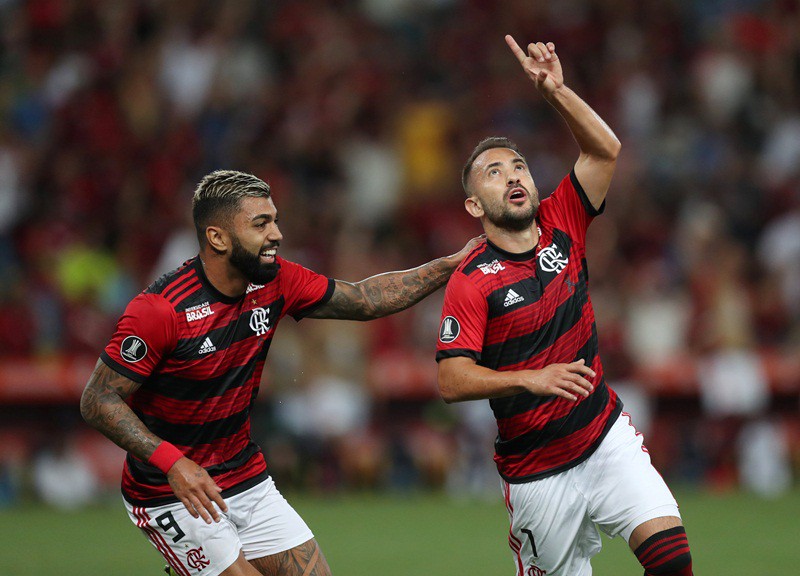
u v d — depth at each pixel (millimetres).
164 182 54344
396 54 64188
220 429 18703
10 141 55344
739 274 52594
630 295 49812
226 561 18516
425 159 59969
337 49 62844
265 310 18828
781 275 52938
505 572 28484
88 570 29109
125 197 53625
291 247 52812
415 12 66250
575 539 19594
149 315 17781
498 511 39875
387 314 20297
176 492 17266
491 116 62031
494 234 19234
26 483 43562
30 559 30750
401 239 55594
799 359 48000
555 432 19031
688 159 59906
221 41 60594
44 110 57000
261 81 60875
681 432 47812
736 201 57156
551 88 19266
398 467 45906
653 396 47406
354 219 55438
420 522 37281
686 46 66188
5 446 43656
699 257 51156
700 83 63031
